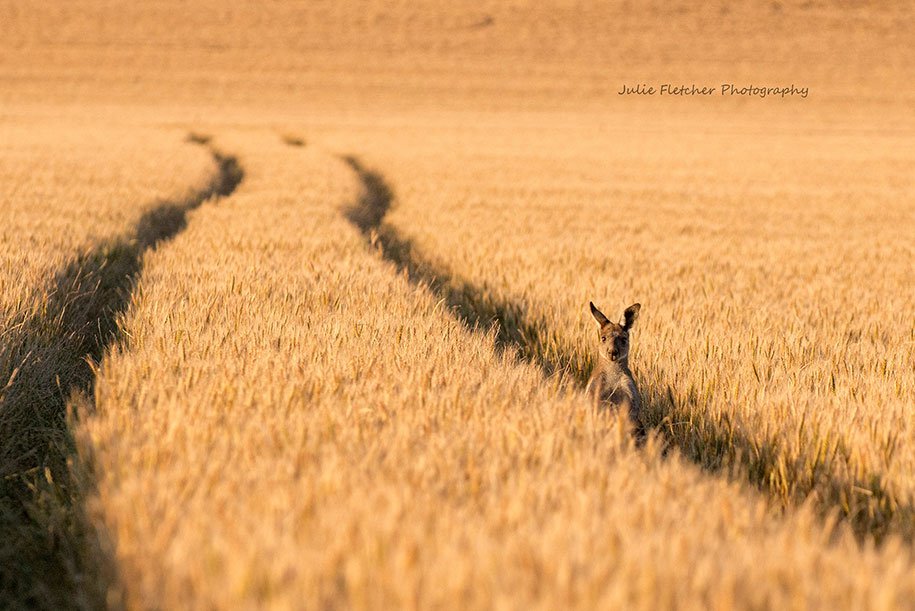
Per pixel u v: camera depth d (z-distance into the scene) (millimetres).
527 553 15375
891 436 26281
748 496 23094
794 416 28906
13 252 52656
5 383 30516
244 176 139125
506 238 77812
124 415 23875
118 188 103188
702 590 14531
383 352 33250
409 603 13703
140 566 15992
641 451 25469
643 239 83062
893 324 47625
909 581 15344
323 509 17453
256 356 31938
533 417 24969
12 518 23375
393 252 75312
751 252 76812
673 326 43625
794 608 14305
